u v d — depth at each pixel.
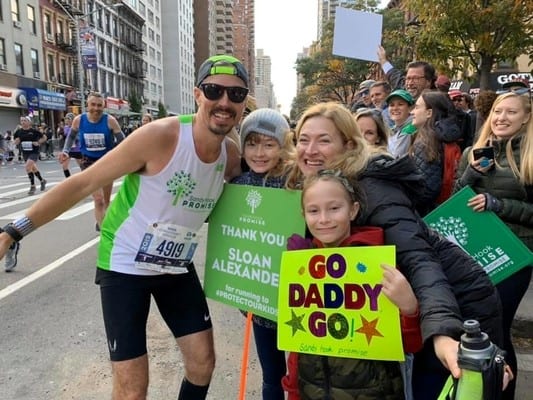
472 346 1.26
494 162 2.61
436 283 1.59
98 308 4.32
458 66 7.76
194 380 2.42
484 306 1.80
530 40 6.57
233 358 3.47
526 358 3.38
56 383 3.09
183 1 104.75
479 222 2.51
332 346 1.79
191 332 2.37
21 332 3.83
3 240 2.07
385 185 1.81
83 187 2.08
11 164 22.36
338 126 2.00
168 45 99.44
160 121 2.10
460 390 1.27
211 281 2.44
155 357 3.45
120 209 2.21
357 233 1.78
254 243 2.29
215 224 2.41
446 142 3.25
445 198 3.26
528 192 2.54
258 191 2.26
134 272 2.16
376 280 1.71
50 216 2.11
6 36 32.62
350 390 1.77
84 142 7.05
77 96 42.22
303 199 1.84
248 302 2.34
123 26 62.53
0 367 3.29
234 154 2.47
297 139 2.12
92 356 3.44
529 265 2.44
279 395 2.55
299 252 1.85
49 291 4.78
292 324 1.87
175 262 2.25
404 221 1.74
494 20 6.20
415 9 6.97
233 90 2.01
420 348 1.70
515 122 2.56
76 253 6.17
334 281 1.78
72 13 43.22
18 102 33.38
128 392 2.15
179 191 2.13
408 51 10.64
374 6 26.34
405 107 4.11
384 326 1.71
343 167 1.89
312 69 36.97
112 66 58.06
